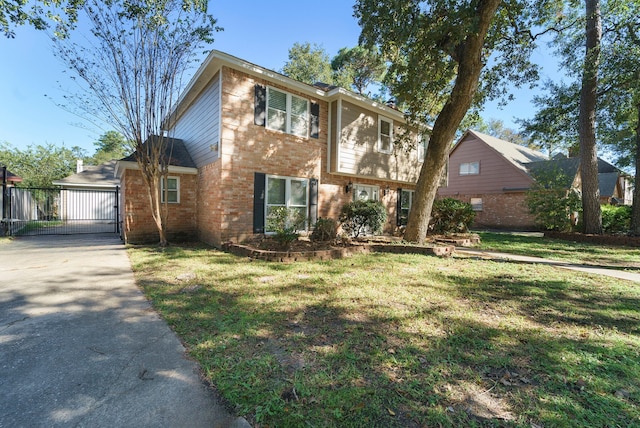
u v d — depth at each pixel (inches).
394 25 297.9
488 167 788.6
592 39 463.5
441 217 500.7
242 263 250.8
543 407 78.2
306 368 94.7
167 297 163.2
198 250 317.1
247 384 85.7
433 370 95.0
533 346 112.5
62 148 1145.4
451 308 151.7
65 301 156.8
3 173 440.5
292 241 307.0
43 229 569.9
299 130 382.0
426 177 370.0
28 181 1000.9
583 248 391.5
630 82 448.8
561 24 480.1
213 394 82.1
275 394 81.4
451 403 79.3
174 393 82.3
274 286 185.3
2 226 446.0
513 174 738.2
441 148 360.8
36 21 267.4
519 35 405.7
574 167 706.2
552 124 590.2
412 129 446.6
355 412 75.0
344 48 940.6
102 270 224.4
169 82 331.0
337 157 400.5
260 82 343.3
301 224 380.2
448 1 295.0
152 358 100.8
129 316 137.5
